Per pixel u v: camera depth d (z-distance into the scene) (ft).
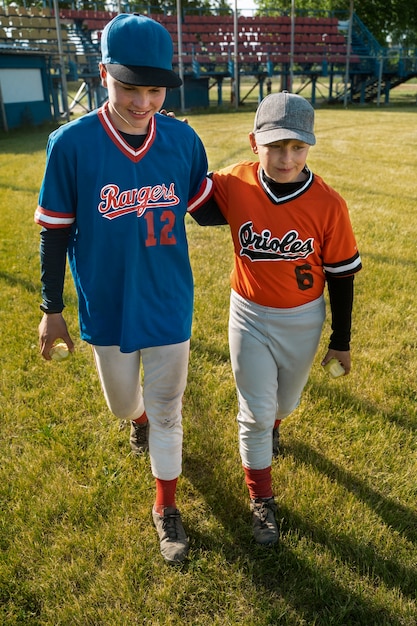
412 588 6.57
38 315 13.15
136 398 7.55
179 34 72.64
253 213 6.68
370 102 90.68
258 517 7.25
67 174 6.07
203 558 6.89
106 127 6.06
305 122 6.16
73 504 7.64
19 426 9.32
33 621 6.24
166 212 6.43
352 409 9.65
